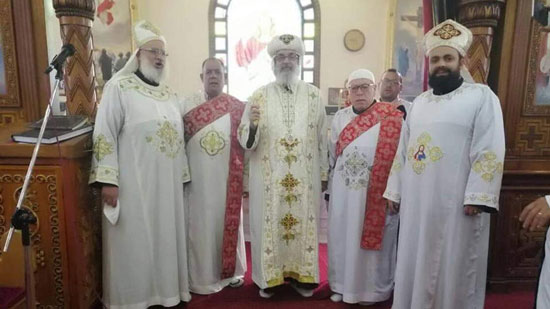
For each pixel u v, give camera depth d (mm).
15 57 2066
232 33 6520
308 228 2156
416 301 1715
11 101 2100
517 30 2168
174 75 6363
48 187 1690
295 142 2119
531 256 2295
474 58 2164
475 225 1654
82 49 2012
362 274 2123
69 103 2053
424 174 1670
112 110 1798
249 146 2107
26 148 1651
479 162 1583
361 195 2074
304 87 2213
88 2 2006
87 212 1865
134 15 5938
